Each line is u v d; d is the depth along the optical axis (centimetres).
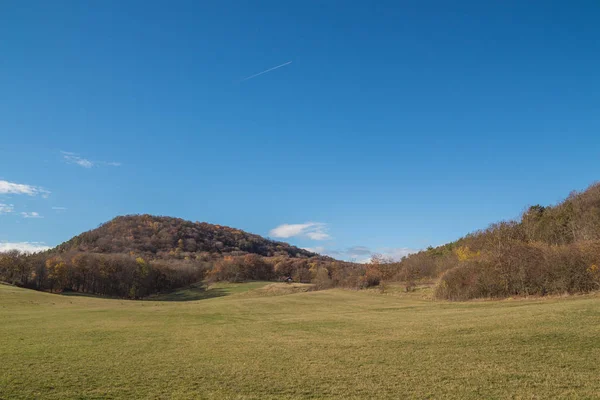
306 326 2834
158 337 2406
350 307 4684
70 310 4588
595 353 1442
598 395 1038
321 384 1258
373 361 1566
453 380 1244
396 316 3209
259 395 1155
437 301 4906
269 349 1928
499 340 1767
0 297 5897
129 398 1131
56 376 1362
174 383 1290
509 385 1164
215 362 1627
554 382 1166
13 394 1140
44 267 10106
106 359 1691
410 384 1223
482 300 4422
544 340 1681
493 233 6238
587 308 2277
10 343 2103
